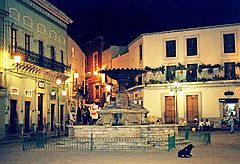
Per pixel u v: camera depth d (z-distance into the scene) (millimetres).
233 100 38000
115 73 21281
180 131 33469
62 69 35812
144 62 41688
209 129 35312
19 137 26422
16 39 27594
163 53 41094
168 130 20125
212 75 39062
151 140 18234
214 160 13195
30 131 29438
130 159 13531
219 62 38969
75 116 36281
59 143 19078
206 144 20109
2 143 22094
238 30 38438
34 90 30328
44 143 19562
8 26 26250
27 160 13555
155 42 41438
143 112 21891
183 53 40344
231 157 14125
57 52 35812
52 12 34344
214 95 38688
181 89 39500
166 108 40469
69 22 39188
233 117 33688
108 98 38531
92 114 32188
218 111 38500
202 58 39625
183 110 39594
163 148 17422
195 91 39375
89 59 54250
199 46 39781
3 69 25516
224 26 38875
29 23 29906
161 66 41031
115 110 21406
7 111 25906
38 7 31578
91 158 13938
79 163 12547
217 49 39125
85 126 19734
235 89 38000
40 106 31875
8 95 26047
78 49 44688
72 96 40094
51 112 34031
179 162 12648
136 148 17297
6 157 14609
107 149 17406
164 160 13203
